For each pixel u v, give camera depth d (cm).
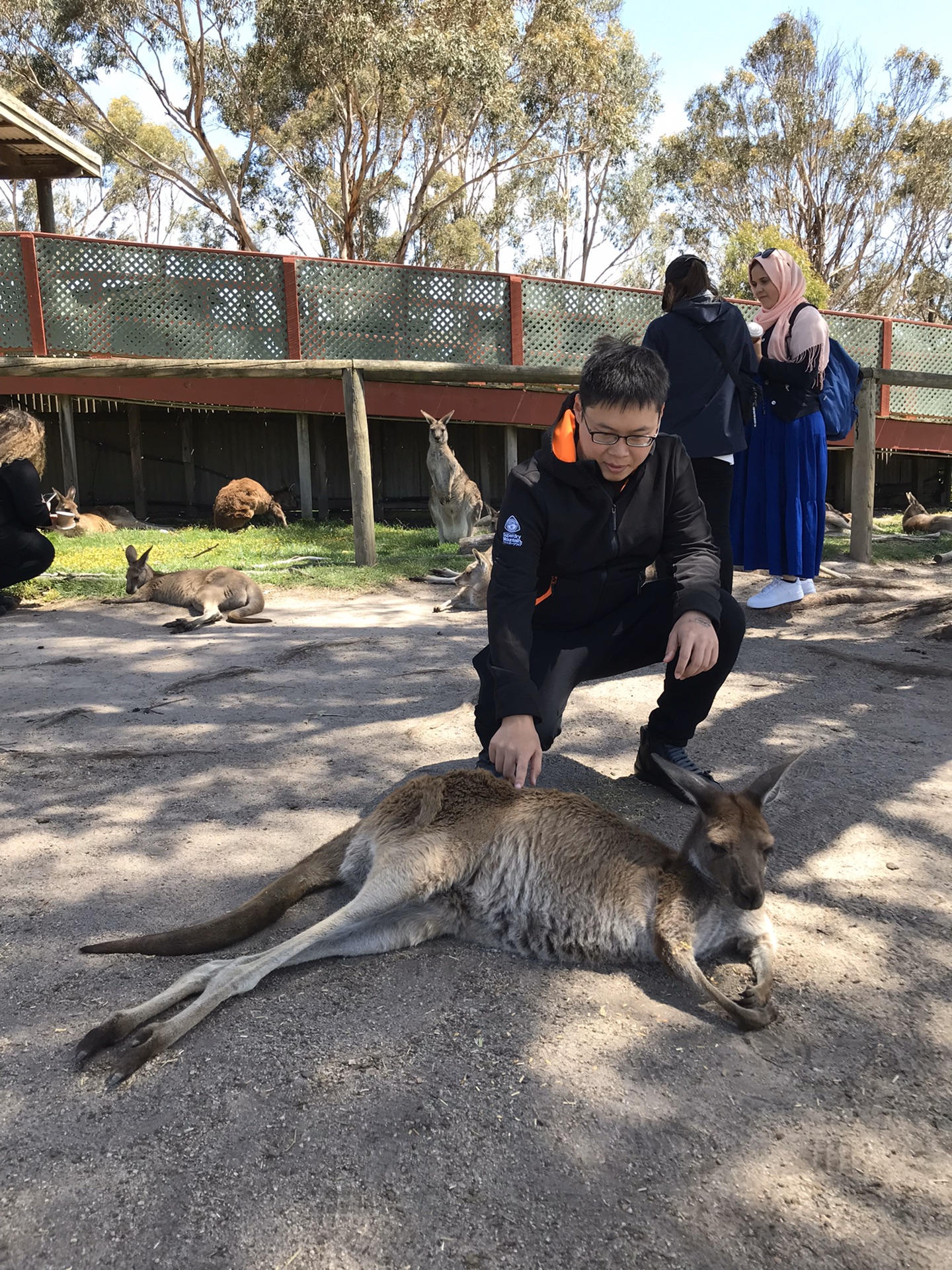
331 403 1270
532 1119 182
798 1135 181
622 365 260
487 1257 151
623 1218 160
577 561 298
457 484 1082
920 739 407
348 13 1992
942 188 2950
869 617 628
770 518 639
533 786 274
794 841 310
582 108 2384
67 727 419
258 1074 192
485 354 1262
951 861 297
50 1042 203
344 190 2416
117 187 3453
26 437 677
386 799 265
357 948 239
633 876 237
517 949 244
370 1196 162
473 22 2109
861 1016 219
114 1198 161
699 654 279
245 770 372
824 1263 152
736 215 3144
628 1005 222
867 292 3153
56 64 2323
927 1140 180
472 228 2927
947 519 1175
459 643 596
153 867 288
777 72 3019
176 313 1127
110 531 1198
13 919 256
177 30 2270
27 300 1069
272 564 880
